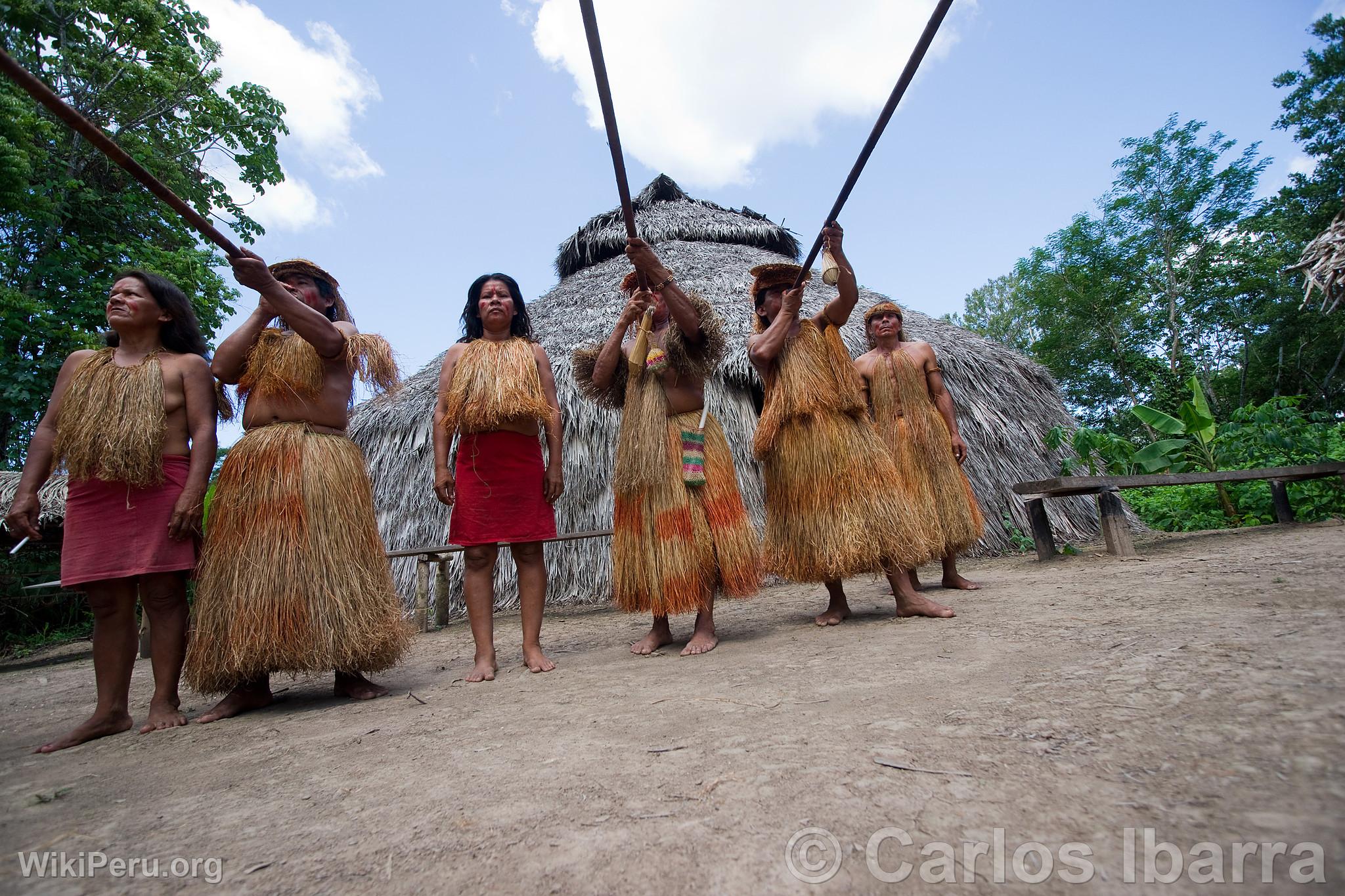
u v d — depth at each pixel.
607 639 4.01
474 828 1.30
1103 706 1.56
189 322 2.84
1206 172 25.19
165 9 11.14
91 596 2.52
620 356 3.43
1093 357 27.91
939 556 3.82
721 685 2.27
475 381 3.10
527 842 1.21
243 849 1.31
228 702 2.68
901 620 3.23
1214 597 2.72
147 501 2.57
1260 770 1.17
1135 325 27.22
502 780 1.54
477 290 3.37
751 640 3.20
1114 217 27.23
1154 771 1.22
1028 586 3.97
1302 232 21.56
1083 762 1.29
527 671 3.06
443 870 1.14
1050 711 1.58
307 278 2.98
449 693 2.71
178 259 10.89
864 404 3.44
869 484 3.28
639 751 1.64
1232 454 7.43
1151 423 7.71
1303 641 1.86
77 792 1.77
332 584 2.65
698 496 3.16
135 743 2.32
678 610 3.04
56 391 2.63
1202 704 1.49
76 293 10.34
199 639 2.60
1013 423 7.45
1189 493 7.60
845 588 5.23
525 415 3.06
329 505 2.71
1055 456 7.70
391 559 6.81
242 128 12.20
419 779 1.61
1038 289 29.41
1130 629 2.30
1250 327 24.66
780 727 1.70
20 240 10.53
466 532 3.05
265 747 2.08
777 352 3.41
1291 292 22.97
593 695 2.34
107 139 2.04
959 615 3.16
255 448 2.69
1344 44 20.48
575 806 1.35
